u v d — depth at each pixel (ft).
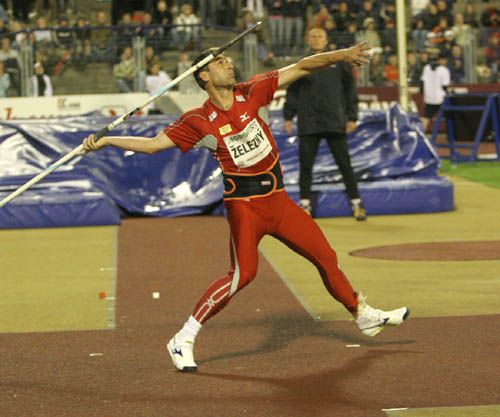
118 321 68.13
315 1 219.61
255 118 54.95
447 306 70.28
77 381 54.49
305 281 79.92
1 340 63.62
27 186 55.77
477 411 48.14
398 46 154.20
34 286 80.53
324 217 115.24
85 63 191.83
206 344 61.67
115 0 236.22
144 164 120.47
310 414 48.24
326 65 55.72
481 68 222.07
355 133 123.03
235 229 55.42
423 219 112.78
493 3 248.32
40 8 226.79
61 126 120.78
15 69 187.21
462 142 194.59
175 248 96.89
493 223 108.68
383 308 70.18
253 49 199.72
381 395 50.93
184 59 184.03
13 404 50.85
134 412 49.11
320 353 59.11
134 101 176.96
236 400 50.62
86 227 112.37
